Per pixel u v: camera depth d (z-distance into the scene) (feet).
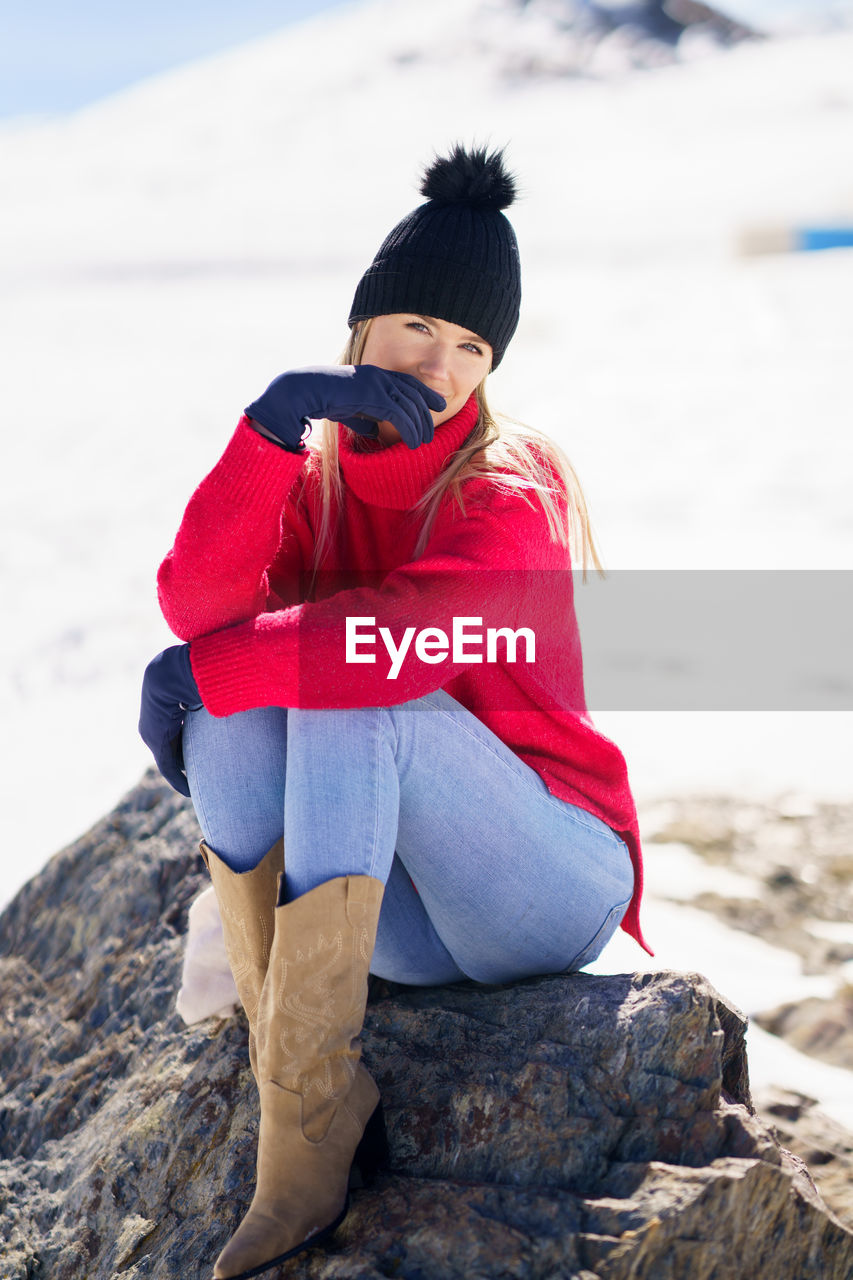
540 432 6.56
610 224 112.27
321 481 6.67
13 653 19.86
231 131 241.96
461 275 6.15
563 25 301.02
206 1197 6.16
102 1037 7.84
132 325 66.90
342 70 293.02
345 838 5.23
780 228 103.71
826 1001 9.63
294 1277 5.07
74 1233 6.58
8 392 47.06
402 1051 6.15
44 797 14.87
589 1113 5.39
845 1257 5.24
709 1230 4.91
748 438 33.42
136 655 19.69
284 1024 5.18
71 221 153.38
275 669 5.31
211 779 5.67
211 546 5.76
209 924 7.16
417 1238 4.99
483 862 5.83
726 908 11.36
